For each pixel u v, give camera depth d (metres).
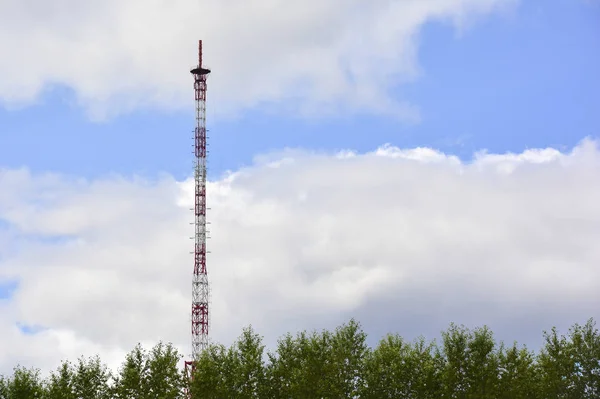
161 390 109.75
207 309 175.25
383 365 113.25
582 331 113.81
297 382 110.19
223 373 112.44
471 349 113.12
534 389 111.06
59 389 108.12
